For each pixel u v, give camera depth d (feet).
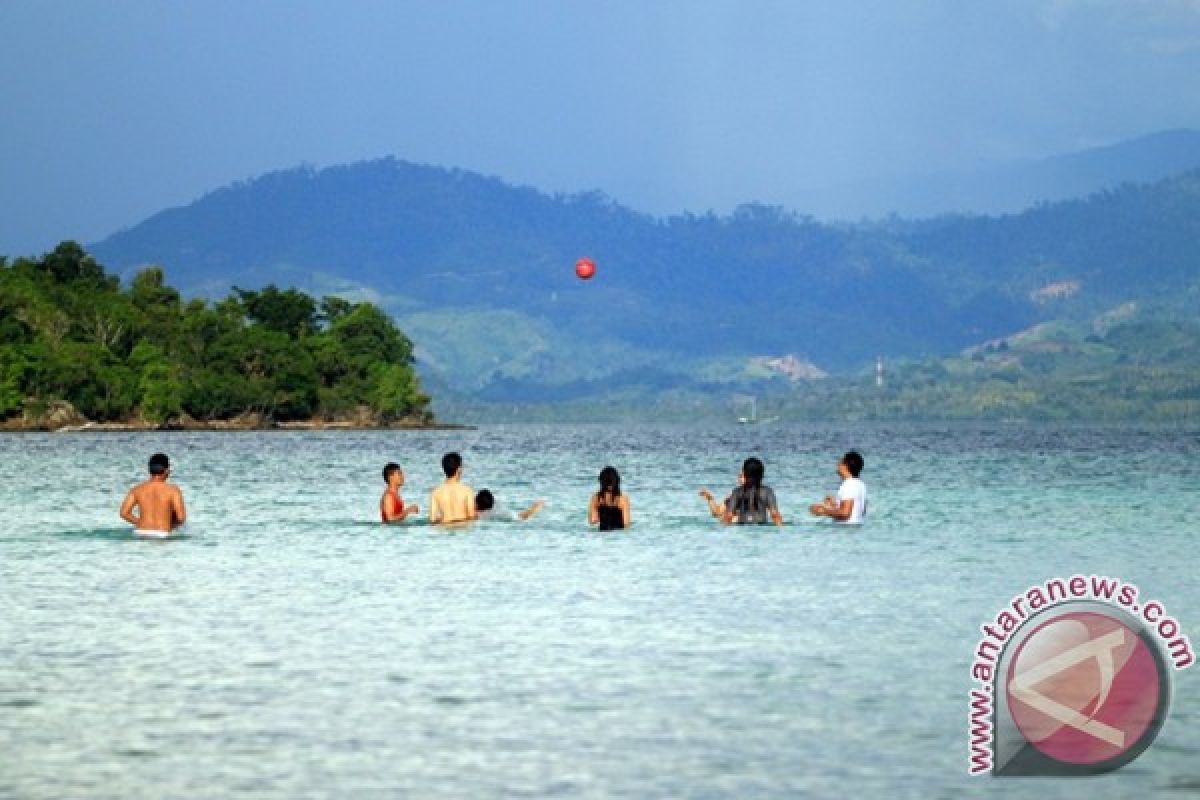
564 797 117.60
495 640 181.78
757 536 307.99
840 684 155.33
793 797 117.08
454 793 118.62
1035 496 458.50
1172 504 417.69
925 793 118.01
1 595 220.02
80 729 137.28
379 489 498.28
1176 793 117.91
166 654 172.65
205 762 126.82
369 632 187.73
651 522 341.82
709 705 146.10
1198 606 208.74
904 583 232.73
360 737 134.72
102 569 251.80
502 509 341.41
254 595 220.23
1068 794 117.70
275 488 504.84
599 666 165.37
